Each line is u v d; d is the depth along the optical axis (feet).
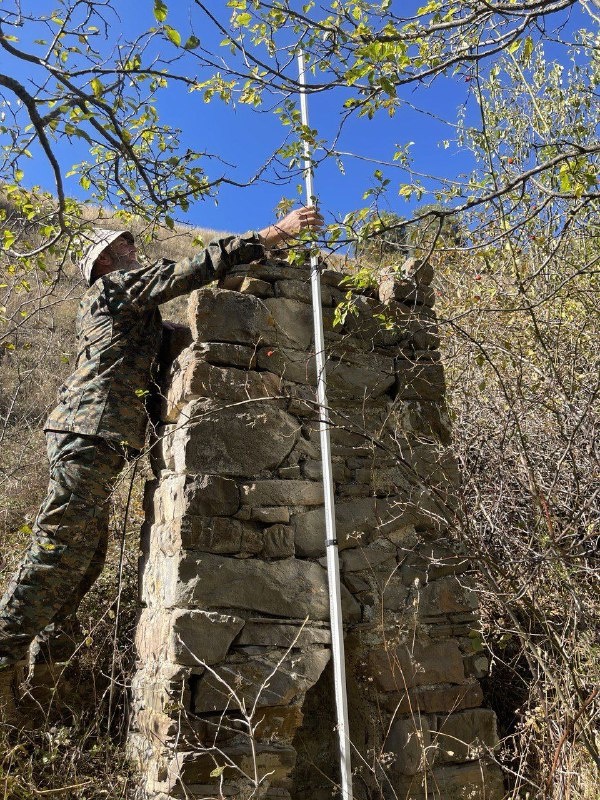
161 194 8.14
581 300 13.58
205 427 9.80
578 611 9.78
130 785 9.69
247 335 10.48
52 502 10.49
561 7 7.03
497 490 11.84
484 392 13.51
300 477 10.39
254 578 9.61
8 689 10.50
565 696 9.53
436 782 9.80
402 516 10.87
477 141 11.60
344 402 11.06
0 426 19.97
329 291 11.39
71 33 6.74
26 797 9.05
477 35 8.63
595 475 10.91
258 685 9.23
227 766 8.61
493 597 11.22
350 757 9.64
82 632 11.54
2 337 12.33
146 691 9.81
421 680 10.30
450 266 17.54
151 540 10.78
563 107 15.98
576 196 7.43
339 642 9.70
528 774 10.28
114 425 10.56
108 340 10.84
